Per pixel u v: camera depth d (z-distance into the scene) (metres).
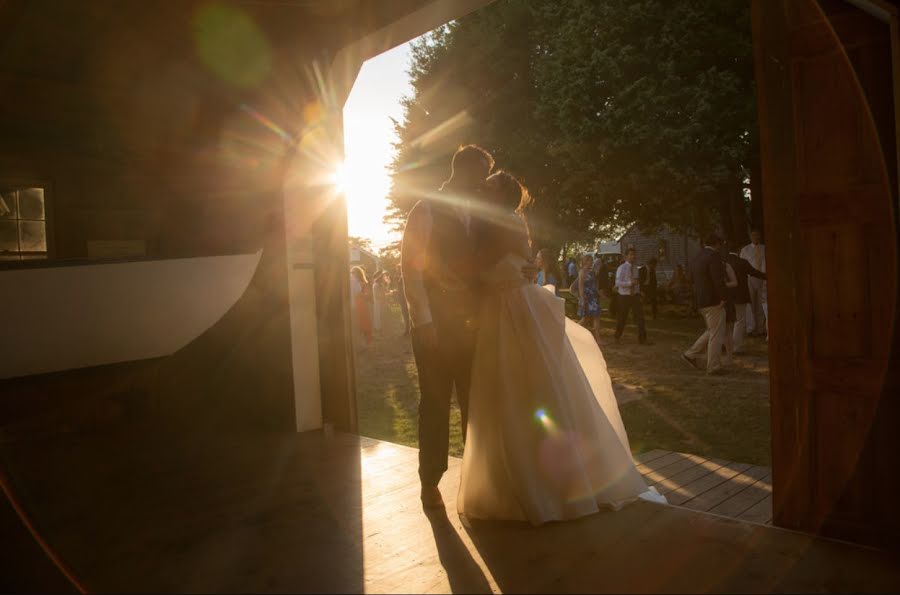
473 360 3.02
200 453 4.23
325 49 4.50
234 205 5.16
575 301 21.20
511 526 2.86
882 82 2.41
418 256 2.99
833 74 2.51
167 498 3.36
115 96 5.57
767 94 2.68
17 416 4.57
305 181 4.75
